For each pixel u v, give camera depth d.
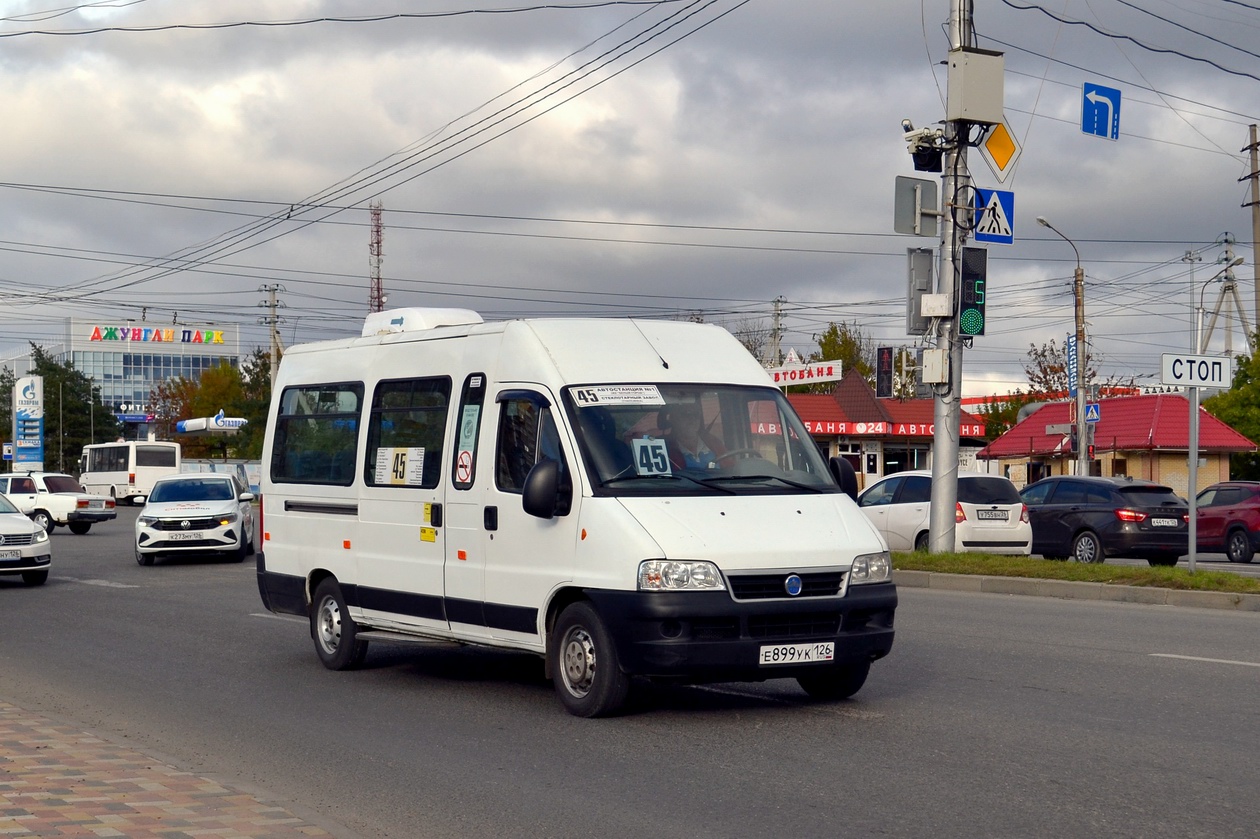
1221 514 27.62
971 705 9.06
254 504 28.28
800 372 54.50
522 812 6.46
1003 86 19.75
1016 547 21.34
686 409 9.12
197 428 75.62
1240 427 51.19
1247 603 15.30
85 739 7.99
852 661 8.44
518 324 9.53
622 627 8.16
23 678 11.35
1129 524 22.39
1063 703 9.10
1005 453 54.41
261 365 93.50
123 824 5.86
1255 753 7.47
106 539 36.12
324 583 11.38
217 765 7.72
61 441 96.94
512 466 9.23
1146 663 10.91
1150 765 7.18
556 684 8.86
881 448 61.53
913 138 19.78
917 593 17.64
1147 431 48.66
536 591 8.88
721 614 8.02
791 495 8.83
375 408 10.91
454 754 7.83
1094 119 23.94
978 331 19.67
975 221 19.81
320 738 8.46
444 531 9.85
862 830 5.97
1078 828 5.95
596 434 8.77
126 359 133.88
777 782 6.91
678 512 8.37
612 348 9.35
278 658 12.28
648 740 8.02
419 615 10.12
